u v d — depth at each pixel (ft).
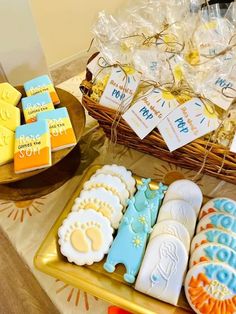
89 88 2.17
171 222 1.78
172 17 2.23
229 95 1.82
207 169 2.06
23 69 3.44
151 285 1.65
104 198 1.98
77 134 2.16
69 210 2.01
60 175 2.42
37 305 2.78
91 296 1.84
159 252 1.69
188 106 1.87
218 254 1.61
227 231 1.72
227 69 1.90
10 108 2.30
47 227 2.19
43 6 4.38
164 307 1.62
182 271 1.64
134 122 1.99
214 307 1.53
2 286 2.93
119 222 1.92
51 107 2.32
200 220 1.85
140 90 2.03
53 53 5.00
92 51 4.92
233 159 1.78
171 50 2.07
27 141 2.05
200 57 2.01
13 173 2.01
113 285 1.73
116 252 1.77
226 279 1.55
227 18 2.22
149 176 2.36
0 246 3.13
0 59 3.20
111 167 2.17
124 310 1.74
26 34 3.19
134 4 2.36
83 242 1.82
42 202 2.32
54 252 1.85
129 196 2.04
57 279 1.91
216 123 1.81
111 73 2.07
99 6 4.99
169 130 1.90
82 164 2.50
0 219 2.26
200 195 1.94
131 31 2.24
